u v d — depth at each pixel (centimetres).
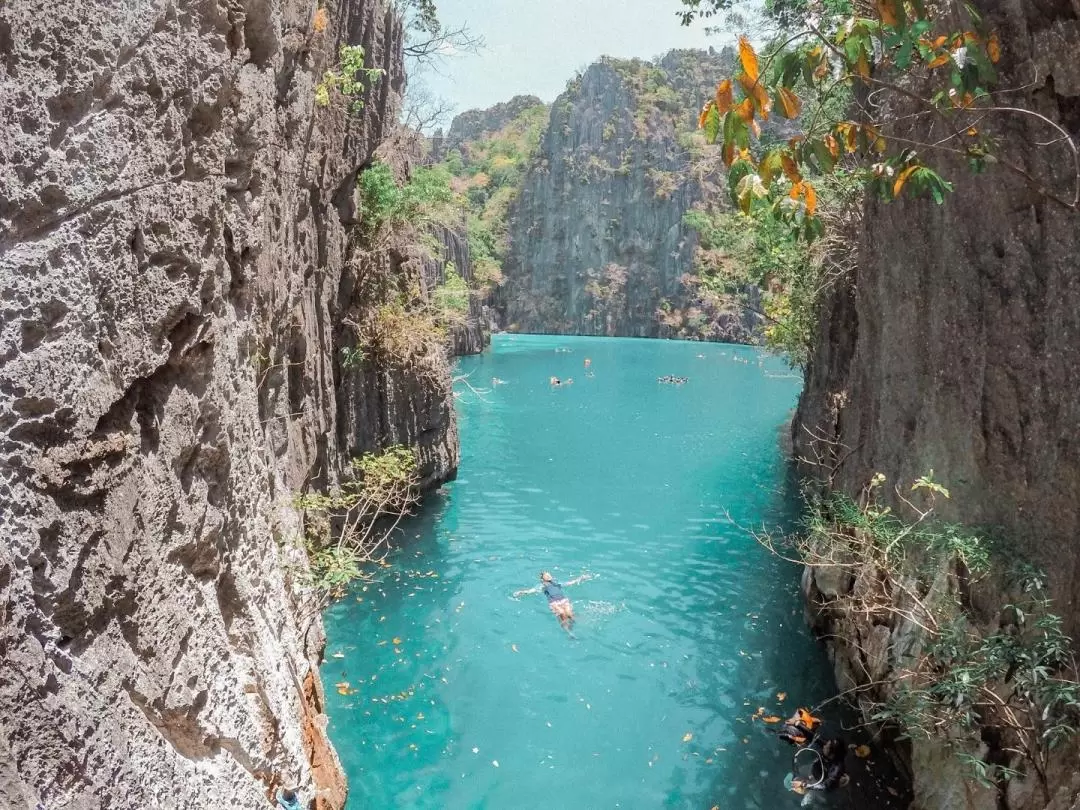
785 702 946
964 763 616
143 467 380
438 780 793
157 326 388
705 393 3494
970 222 681
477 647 1077
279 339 998
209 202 447
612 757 838
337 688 960
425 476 1777
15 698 265
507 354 5131
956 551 648
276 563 668
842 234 1405
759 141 1869
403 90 1911
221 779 416
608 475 2038
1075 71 561
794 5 1273
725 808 756
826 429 1570
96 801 300
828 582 1043
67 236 315
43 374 297
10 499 278
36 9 300
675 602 1233
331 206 1401
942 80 702
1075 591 561
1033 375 610
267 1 564
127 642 352
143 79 366
